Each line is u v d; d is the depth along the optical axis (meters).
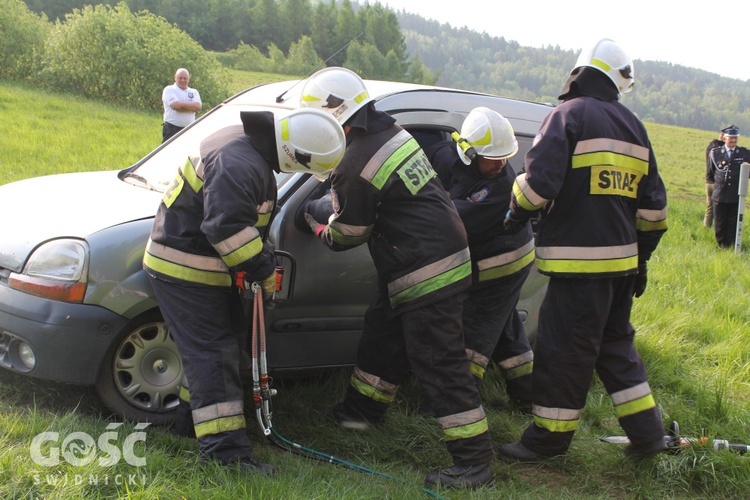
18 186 4.25
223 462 3.01
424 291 3.29
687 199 21.36
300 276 3.75
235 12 92.12
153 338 3.51
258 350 3.28
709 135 51.16
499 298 4.05
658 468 3.71
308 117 3.07
